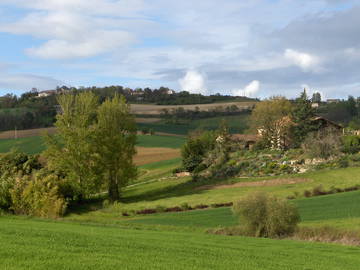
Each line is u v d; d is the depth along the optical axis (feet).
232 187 232.94
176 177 296.10
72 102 244.83
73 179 227.20
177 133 506.07
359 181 199.62
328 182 208.95
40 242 62.39
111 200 237.04
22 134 475.72
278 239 95.86
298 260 66.13
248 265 58.08
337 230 101.60
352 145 267.18
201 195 217.36
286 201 105.29
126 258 55.06
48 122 532.32
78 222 126.11
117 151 239.09
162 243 73.36
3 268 45.80
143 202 213.25
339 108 646.33
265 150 312.50
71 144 231.71
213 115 609.01
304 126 323.37
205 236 94.32
